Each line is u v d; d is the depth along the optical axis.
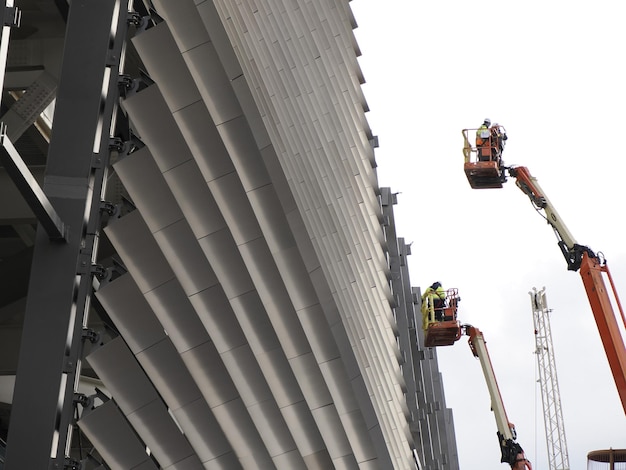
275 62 23.03
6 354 28.09
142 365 21.06
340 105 27.17
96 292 20.00
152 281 20.98
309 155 23.72
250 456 22.61
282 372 22.62
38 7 24.02
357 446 23.61
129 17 19.66
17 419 16.67
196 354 21.59
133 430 21.52
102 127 18.50
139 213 20.77
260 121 20.95
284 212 21.59
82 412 20.05
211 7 20.23
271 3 23.61
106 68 18.83
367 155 29.55
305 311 22.45
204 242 21.23
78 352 17.44
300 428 23.06
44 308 17.14
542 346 85.56
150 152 20.64
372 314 26.39
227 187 21.22
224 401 22.11
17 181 15.23
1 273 23.08
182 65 20.59
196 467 22.03
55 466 16.81
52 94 24.02
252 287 21.95
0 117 25.12
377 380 25.62
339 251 24.44
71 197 17.67
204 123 20.86
